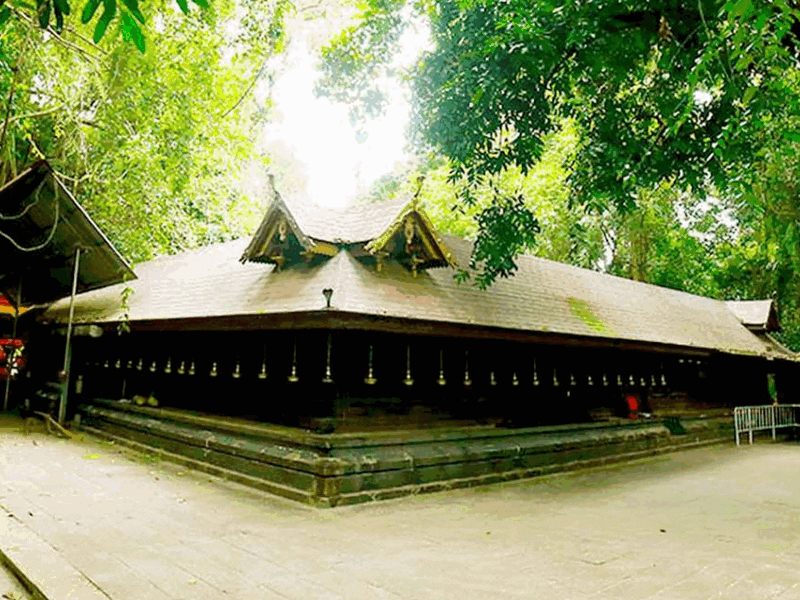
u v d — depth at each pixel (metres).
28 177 10.61
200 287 10.66
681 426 14.12
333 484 7.07
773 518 7.21
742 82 5.75
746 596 4.55
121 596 4.19
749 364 17.80
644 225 23.05
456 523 6.57
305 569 4.90
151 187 15.34
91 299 14.20
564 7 5.97
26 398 14.97
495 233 8.60
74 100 14.12
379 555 5.32
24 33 11.01
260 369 9.05
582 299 12.84
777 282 22.75
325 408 7.82
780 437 17.23
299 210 9.76
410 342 8.66
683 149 7.35
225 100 16.55
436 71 7.77
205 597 4.25
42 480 7.87
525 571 5.00
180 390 10.81
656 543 5.98
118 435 11.28
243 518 6.43
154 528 5.95
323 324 7.10
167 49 13.63
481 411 9.75
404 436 8.18
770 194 11.41
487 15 7.06
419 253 9.12
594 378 12.05
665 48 6.07
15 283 14.43
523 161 7.84
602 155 7.82
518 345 10.33
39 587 4.32
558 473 10.03
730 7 3.64
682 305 17.66
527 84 7.06
